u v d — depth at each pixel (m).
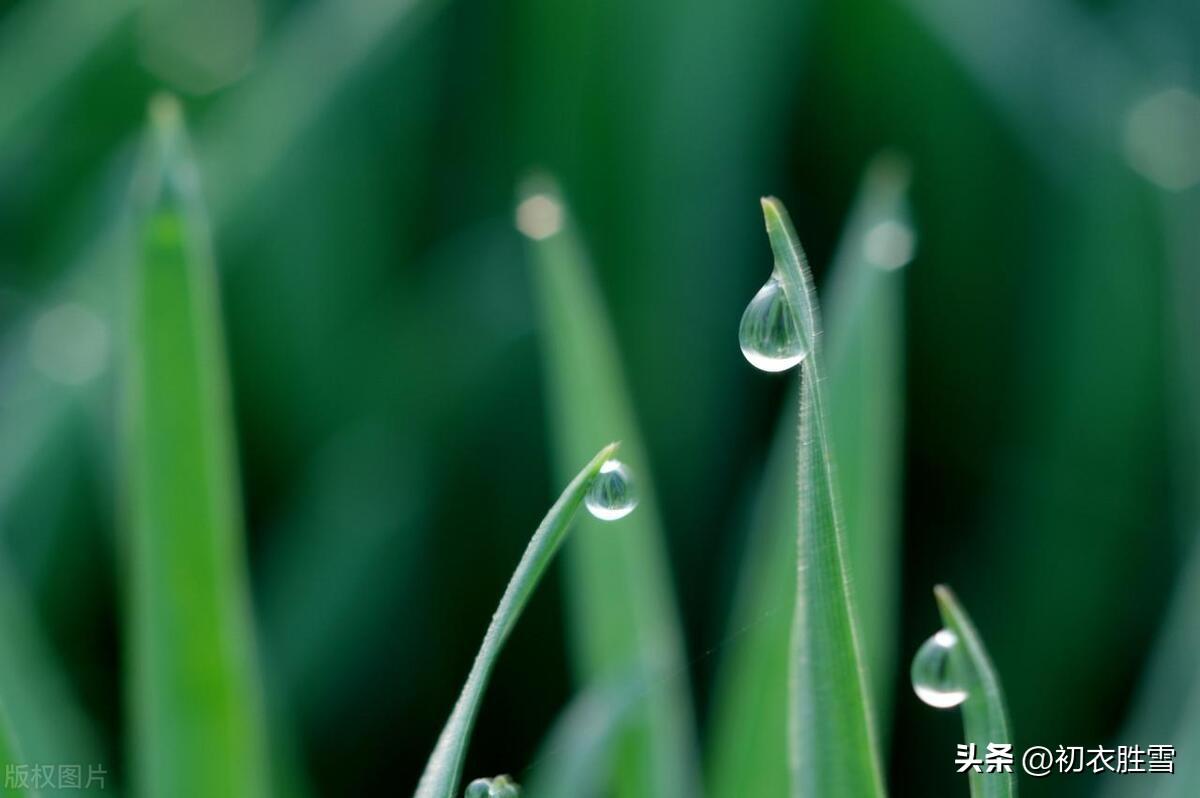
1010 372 0.24
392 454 0.23
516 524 0.23
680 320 0.24
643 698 0.16
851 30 0.24
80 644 0.22
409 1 0.24
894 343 0.17
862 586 0.16
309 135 0.24
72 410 0.21
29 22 0.27
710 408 0.24
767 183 0.25
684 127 0.24
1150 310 0.22
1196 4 0.26
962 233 0.24
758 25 0.24
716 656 0.21
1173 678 0.17
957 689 0.13
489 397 0.23
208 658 0.15
